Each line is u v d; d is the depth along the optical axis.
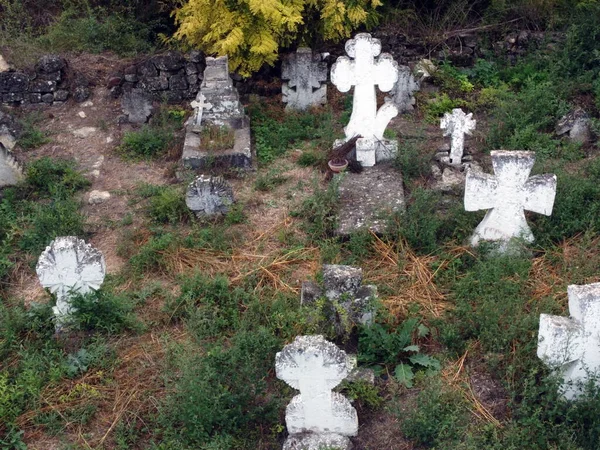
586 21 13.23
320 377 6.44
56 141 12.50
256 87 13.55
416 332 7.93
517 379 7.29
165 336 8.20
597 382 6.89
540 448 6.55
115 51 14.40
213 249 9.51
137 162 11.84
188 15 13.22
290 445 6.73
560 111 11.84
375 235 9.46
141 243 9.78
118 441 6.97
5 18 15.00
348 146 10.98
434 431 6.71
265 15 11.95
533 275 8.75
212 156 11.18
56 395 7.50
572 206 9.45
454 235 9.54
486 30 13.95
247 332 7.83
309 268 9.14
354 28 13.52
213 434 6.94
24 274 9.36
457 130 10.84
